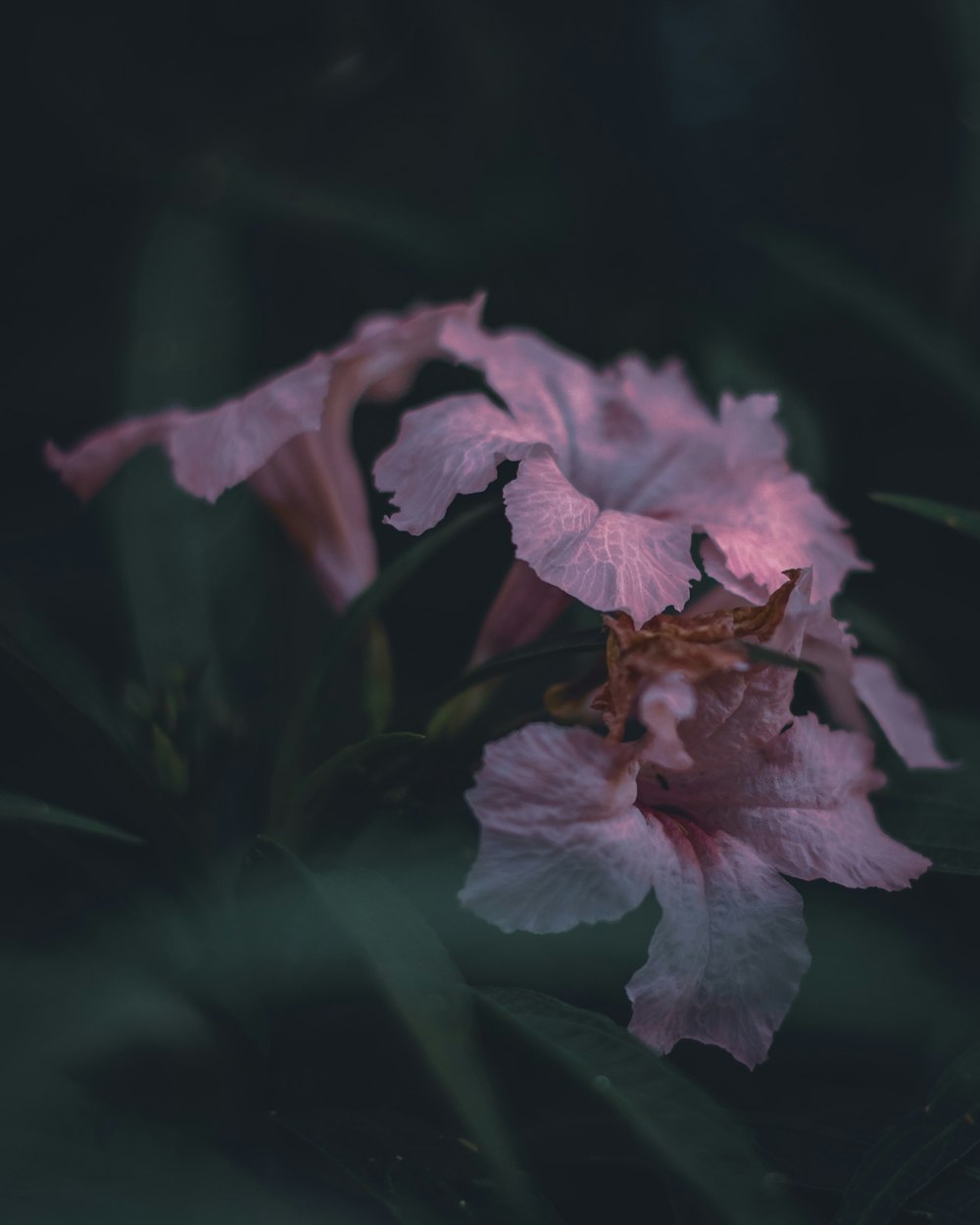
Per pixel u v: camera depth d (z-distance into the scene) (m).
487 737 0.29
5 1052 0.26
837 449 0.39
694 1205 0.26
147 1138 0.26
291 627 0.35
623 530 0.27
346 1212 0.27
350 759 0.28
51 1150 0.26
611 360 0.41
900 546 0.39
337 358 0.29
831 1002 0.29
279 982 0.28
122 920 0.29
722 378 0.36
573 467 0.29
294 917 0.27
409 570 0.29
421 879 0.29
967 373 0.36
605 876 0.26
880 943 0.30
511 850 0.26
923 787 0.32
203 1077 0.28
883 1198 0.26
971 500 0.38
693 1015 0.26
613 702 0.26
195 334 0.37
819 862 0.27
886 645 0.34
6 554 0.38
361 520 0.31
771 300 0.41
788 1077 0.29
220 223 0.40
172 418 0.31
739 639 0.27
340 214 0.41
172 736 0.30
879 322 0.37
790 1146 0.28
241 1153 0.28
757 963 0.26
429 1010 0.25
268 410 0.29
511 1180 0.24
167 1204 0.25
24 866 0.32
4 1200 0.25
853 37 0.41
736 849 0.27
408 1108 0.28
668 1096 0.25
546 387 0.30
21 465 0.41
